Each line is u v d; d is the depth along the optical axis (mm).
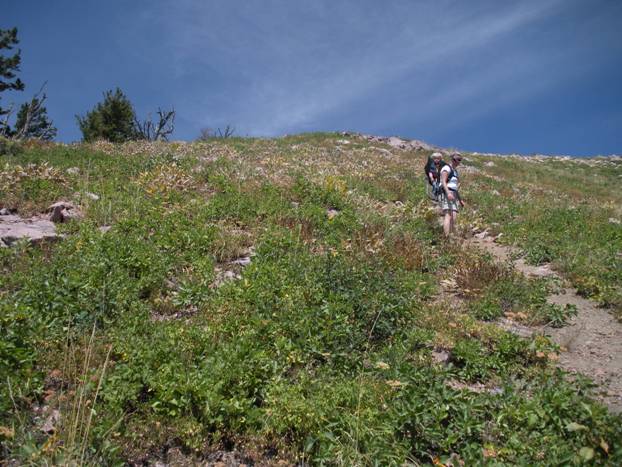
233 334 5746
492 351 6125
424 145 34188
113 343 5344
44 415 4367
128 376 4746
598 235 12742
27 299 5941
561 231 13266
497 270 8773
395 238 10312
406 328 6469
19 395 4410
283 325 5938
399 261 9117
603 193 27391
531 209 16125
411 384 4848
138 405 4559
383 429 4352
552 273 9688
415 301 7078
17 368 4750
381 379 5254
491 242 12352
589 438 4020
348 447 4188
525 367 5875
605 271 9328
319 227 10531
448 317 6922
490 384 5535
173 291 7203
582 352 6441
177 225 9531
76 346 5234
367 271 7574
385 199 14859
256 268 7523
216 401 4480
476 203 16797
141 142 23312
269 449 4445
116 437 4199
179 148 20891
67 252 7871
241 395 4719
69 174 12938
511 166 33250
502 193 20172
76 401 4223
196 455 4289
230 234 9578
